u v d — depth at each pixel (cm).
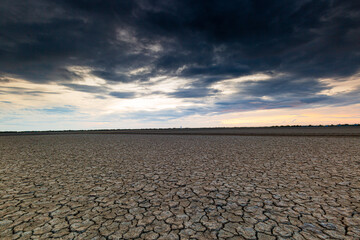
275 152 1141
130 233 337
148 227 356
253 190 534
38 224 372
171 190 551
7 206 455
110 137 2862
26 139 2606
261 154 1084
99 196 513
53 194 530
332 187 536
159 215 403
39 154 1224
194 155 1104
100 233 338
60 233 339
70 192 545
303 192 507
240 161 912
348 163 804
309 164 812
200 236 324
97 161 980
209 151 1244
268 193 509
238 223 364
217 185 583
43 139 2577
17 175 726
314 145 1406
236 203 454
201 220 378
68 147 1598
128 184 611
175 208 434
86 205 457
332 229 336
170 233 335
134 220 383
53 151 1357
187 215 400
